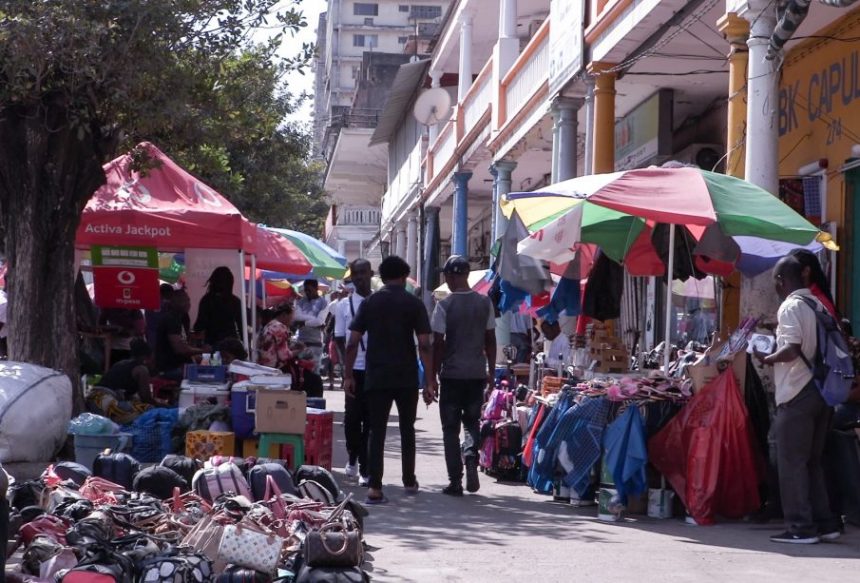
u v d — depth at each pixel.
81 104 11.14
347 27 101.50
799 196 13.35
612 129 15.74
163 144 13.04
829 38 12.73
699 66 15.62
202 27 11.93
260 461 7.96
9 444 9.39
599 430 9.39
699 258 11.20
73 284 11.56
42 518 6.29
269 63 13.05
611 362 11.12
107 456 8.18
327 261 18.84
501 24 22.88
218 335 13.74
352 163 47.62
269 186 29.39
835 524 8.26
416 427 17.16
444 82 34.38
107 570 5.45
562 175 17.62
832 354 7.98
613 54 15.16
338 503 7.68
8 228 11.35
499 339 19.28
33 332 11.22
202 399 10.87
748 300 10.00
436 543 7.85
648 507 9.35
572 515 9.32
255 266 16.42
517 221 10.97
